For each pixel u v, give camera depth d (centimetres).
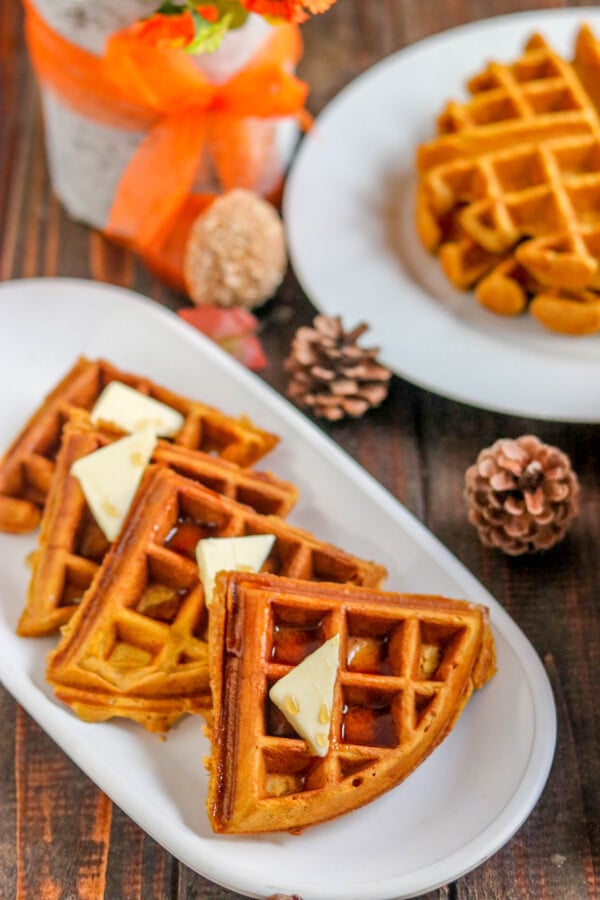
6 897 79
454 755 78
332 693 77
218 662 77
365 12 103
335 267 92
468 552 86
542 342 90
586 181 90
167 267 94
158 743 79
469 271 90
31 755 82
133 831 80
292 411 86
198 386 88
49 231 97
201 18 84
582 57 94
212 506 82
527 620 84
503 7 102
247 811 75
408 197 94
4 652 81
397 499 88
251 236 91
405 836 77
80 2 86
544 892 78
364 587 80
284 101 90
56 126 93
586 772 81
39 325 89
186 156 90
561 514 84
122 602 80
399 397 91
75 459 83
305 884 75
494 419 90
